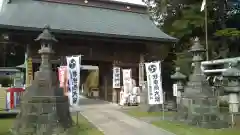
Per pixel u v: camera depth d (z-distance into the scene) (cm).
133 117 1479
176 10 2681
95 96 2819
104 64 2466
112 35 2020
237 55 2369
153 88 1397
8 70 2692
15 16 1945
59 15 2172
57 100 1063
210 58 2316
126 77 2073
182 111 1336
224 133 1050
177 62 2295
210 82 2041
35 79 1086
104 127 1189
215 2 2414
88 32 1945
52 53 1135
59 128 1028
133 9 2686
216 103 1242
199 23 2298
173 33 2494
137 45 2303
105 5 2567
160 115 1552
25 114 1031
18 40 1938
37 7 2206
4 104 1509
